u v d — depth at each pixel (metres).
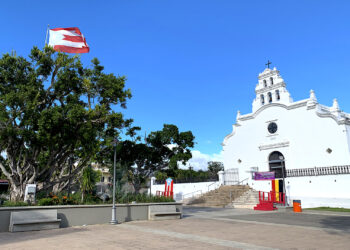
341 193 21.08
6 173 15.62
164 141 30.69
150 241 8.40
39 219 10.96
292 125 27.92
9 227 10.47
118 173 17.55
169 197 17.59
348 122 24.75
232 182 30.81
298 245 7.81
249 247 7.53
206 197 27.61
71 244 7.86
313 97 26.88
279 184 24.45
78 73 16.83
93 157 16.81
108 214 13.45
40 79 15.99
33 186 13.31
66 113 14.70
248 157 31.17
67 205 12.33
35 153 15.63
